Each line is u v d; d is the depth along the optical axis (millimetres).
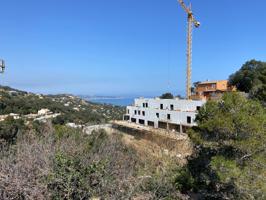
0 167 4656
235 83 44375
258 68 42219
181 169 8617
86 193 4797
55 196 4574
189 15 62500
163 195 6441
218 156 7664
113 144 6387
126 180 5363
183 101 38312
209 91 50656
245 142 7645
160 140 12227
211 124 8117
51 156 5000
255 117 8211
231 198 7469
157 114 40688
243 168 7547
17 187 4375
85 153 5402
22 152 5059
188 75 58281
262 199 7129
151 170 7312
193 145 9242
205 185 8242
